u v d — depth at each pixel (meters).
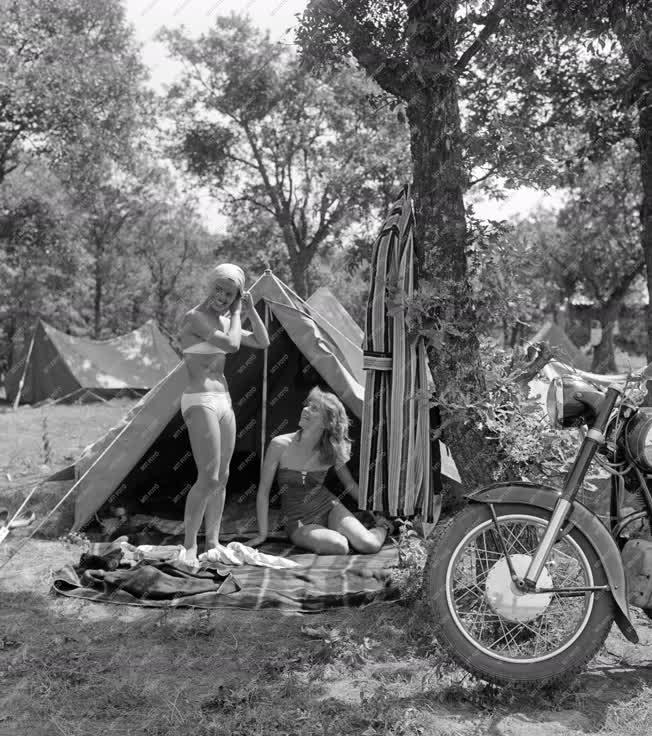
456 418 4.08
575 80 10.20
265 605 4.42
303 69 4.62
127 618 4.24
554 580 3.42
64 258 33.59
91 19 26.98
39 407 23.03
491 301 4.17
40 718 3.01
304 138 26.72
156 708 3.08
